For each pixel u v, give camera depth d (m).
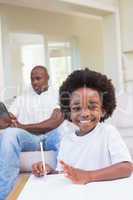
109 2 4.45
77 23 6.45
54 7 4.11
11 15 5.14
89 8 4.19
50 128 2.48
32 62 5.73
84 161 1.18
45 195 0.88
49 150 2.33
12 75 5.22
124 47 4.62
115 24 4.57
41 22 5.75
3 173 1.97
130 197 0.83
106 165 1.14
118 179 1.02
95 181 1.00
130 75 4.61
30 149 2.33
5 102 3.52
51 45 6.07
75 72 1.25
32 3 3.84
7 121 2.54
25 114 2.81
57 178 1.07
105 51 4.71
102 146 1.18
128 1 4.55
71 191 0.90
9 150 2.13
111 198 0.83
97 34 6.63
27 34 5.56
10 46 5.16
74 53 6.47
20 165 2.20
